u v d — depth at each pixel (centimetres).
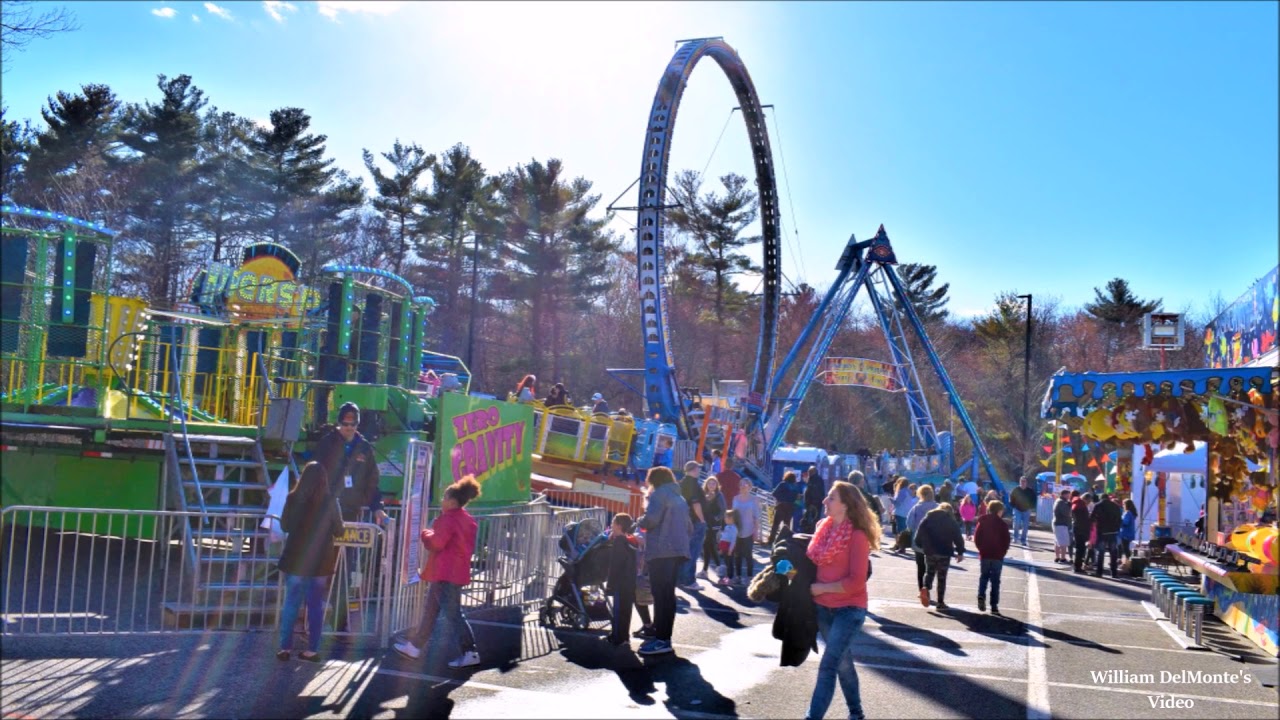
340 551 985
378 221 5788
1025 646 1115
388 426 1479
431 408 1645
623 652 1005
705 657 994
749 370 7525
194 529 1146
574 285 5391
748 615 1304
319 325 1527
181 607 963
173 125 4544
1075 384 1259
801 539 742
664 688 848
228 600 1035
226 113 5078
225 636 954
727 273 6500
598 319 6781
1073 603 1563
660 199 3506
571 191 5344
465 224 5447
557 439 2156
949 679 912
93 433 1195
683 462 2917
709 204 6400
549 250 5278
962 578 1917
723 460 3092
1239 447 1428
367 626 1016
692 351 6662
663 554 996
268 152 4912
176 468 1145
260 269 1741
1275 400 1227
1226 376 1198
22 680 765
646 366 3400
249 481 1268
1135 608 1512
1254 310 1302
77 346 1257
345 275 1465
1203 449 2364
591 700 794
